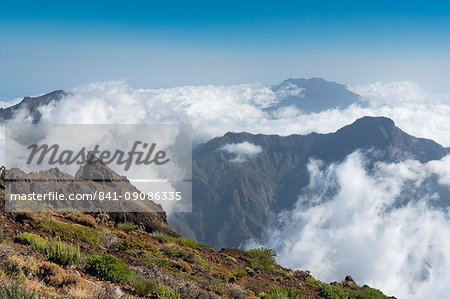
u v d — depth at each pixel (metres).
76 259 11.09
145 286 10.60
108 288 9.84
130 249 15.24
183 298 11.25
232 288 13.88
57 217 17.16
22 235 11.74
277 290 15.84
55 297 8.20
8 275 8.59
